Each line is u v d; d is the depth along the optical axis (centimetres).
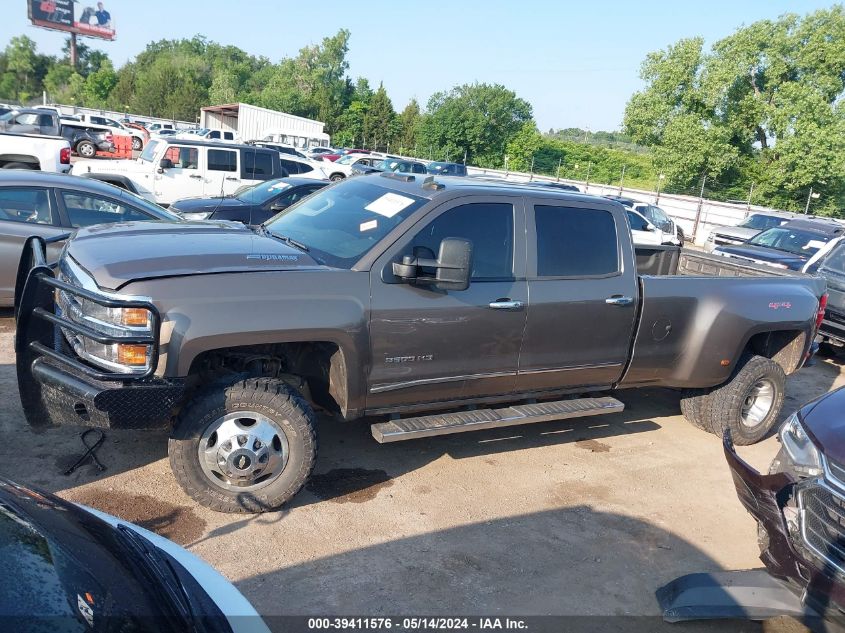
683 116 4069
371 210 455
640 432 598
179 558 246
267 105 7769
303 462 395
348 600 337
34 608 179
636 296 501
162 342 348
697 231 2945
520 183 521
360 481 454
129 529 254
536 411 480
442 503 438
